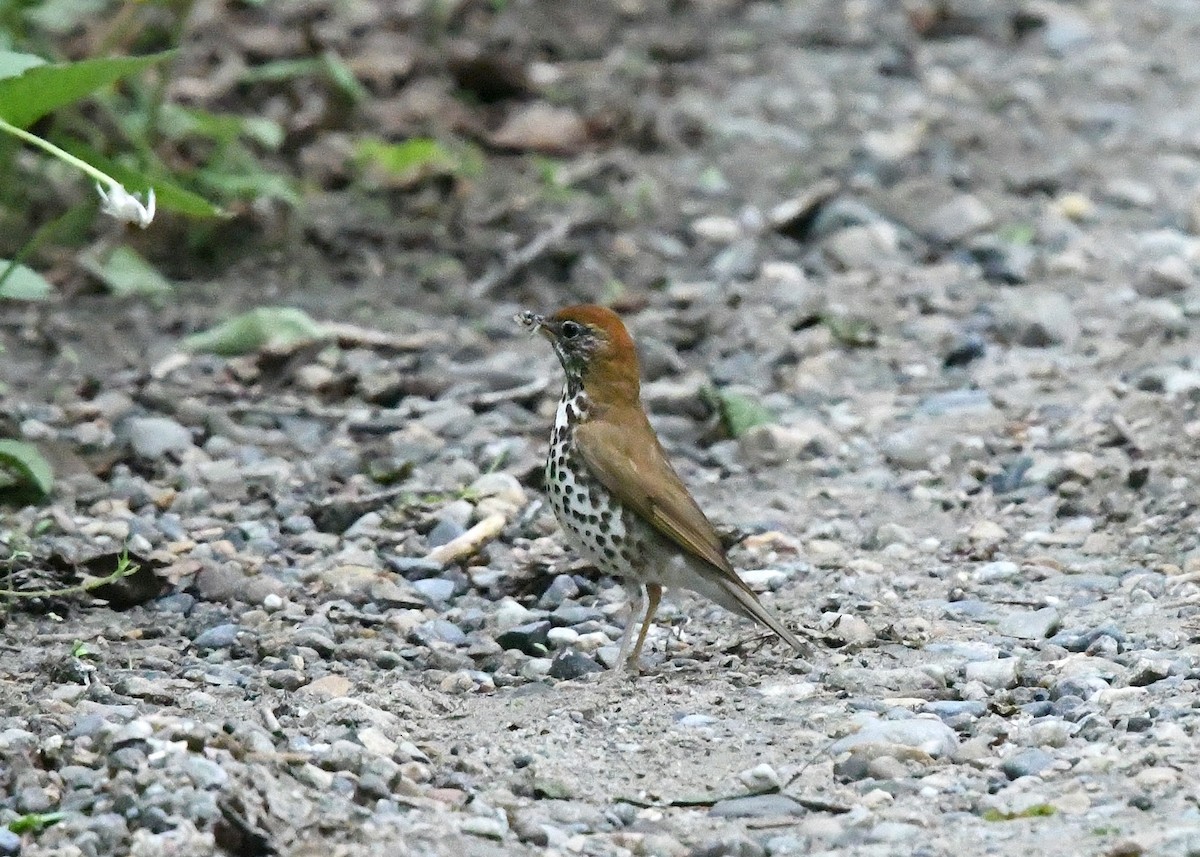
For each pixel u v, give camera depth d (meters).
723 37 25.30
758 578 11.30
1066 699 9.25
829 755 8.67
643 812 8.15
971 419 14.15
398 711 9.25
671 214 18.84
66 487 12.34
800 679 9.77
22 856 7.34
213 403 14.24
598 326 10.09
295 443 13.50
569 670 9.99
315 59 20.41
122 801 7.64
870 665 9.86
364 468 13.06
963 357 15.55
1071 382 14.97
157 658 9.91
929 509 12.62
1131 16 27.33
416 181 18.67
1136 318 16.14
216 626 10.42
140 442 13.09
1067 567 11.48
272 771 8.07
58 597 10.66
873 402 14.66
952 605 10.86
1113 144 21.44
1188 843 7.39
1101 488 12.69
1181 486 12.62
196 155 17.81
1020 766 8.48
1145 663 9.48
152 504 12.31
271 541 11.73
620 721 9.17
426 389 14.59
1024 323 16.05
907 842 7.69
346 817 7.75
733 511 12.60
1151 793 8.09
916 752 8.59
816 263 17.70
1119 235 18.58
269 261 17.25
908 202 19.25
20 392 14.27
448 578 11.29
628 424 10.02
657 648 10.35
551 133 20.38
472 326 16.19
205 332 15.57
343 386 14.55
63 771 8.00
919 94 23.16
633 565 9.91
